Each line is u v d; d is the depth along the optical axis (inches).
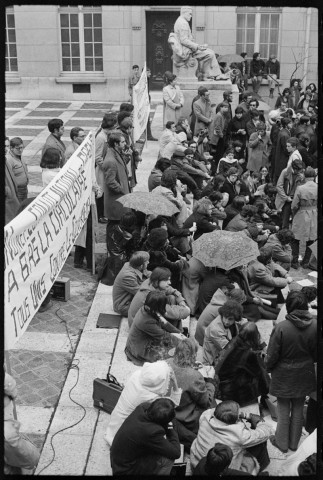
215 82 643.5
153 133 674.2
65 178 259.8
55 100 866.1
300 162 406.3
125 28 842.8
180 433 197.3
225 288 263.9
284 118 490.0
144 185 498.0
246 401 225.5
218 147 568.1
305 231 380.8
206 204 333.7
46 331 283.6
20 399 232.7
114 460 171.9
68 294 313.4
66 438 210.8
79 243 339.6
